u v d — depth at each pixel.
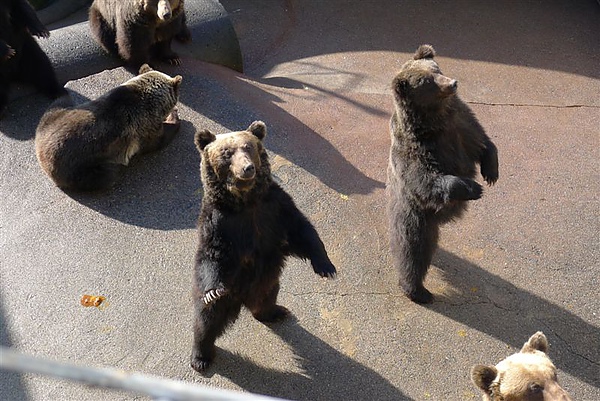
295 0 11.64
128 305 7.05
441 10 11.01
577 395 6.53
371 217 7.71
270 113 8.76
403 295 7.13
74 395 6.49
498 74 9.68
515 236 7.56
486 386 5.85
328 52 10.36
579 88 9.41
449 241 7.54
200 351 6.57
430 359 6.73
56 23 11.96
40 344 6.82
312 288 7.16
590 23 10.62
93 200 7.85
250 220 6.30
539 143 8.52
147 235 7.55
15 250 7.47
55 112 8.08
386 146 8.45
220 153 6.12
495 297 7.12
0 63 8.48
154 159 8.20
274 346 6.80
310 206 7.79
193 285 6.42
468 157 7.08
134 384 2.57
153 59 9.08
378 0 11.38
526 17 10.75
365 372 6.64
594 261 7.36
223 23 9.59
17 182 8.02
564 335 6.87
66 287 7.18
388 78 9.70
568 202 7.85
